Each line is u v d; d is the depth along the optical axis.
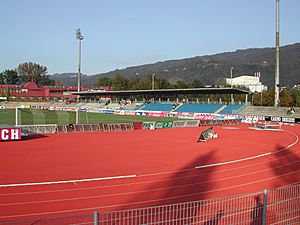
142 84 126.00
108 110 80.38
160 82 125.12
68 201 14.05
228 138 38.50
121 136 39.31
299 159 25.19
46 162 22.91
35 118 62.91
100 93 69.31
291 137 39.72
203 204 12.93
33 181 17.48
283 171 20.86
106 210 12.96
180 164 22.91
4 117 62.75
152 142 34.44
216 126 53.53
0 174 19.05
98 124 44.16
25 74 185.62
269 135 41.69
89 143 32.97
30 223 11.30
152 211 12.33
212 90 55.00
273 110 60.00
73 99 108.62
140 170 20.75
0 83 185.38
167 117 69.25
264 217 8.73
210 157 25.92
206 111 68.69
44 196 14.72
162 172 20.22
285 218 11.06
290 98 78.81
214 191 16.05
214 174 19.81
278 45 57.47
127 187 16.55
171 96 83.44
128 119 64.12
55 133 40.84
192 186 16.92
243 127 51.81
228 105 68.19
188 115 66.25
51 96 123.06
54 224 10.94
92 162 23.22
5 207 13.12
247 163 23.44
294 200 12.69
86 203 13.83
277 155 27.03
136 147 30.84
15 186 16.39
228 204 12.78
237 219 11.06
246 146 32.19
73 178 18.31
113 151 28.33
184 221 10.91
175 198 14.76
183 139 37.25
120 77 145.50
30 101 106.06
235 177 19.09
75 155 26.00
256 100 85.19
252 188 16.75
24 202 13.80
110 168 21.25
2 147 29.30
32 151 27.44
